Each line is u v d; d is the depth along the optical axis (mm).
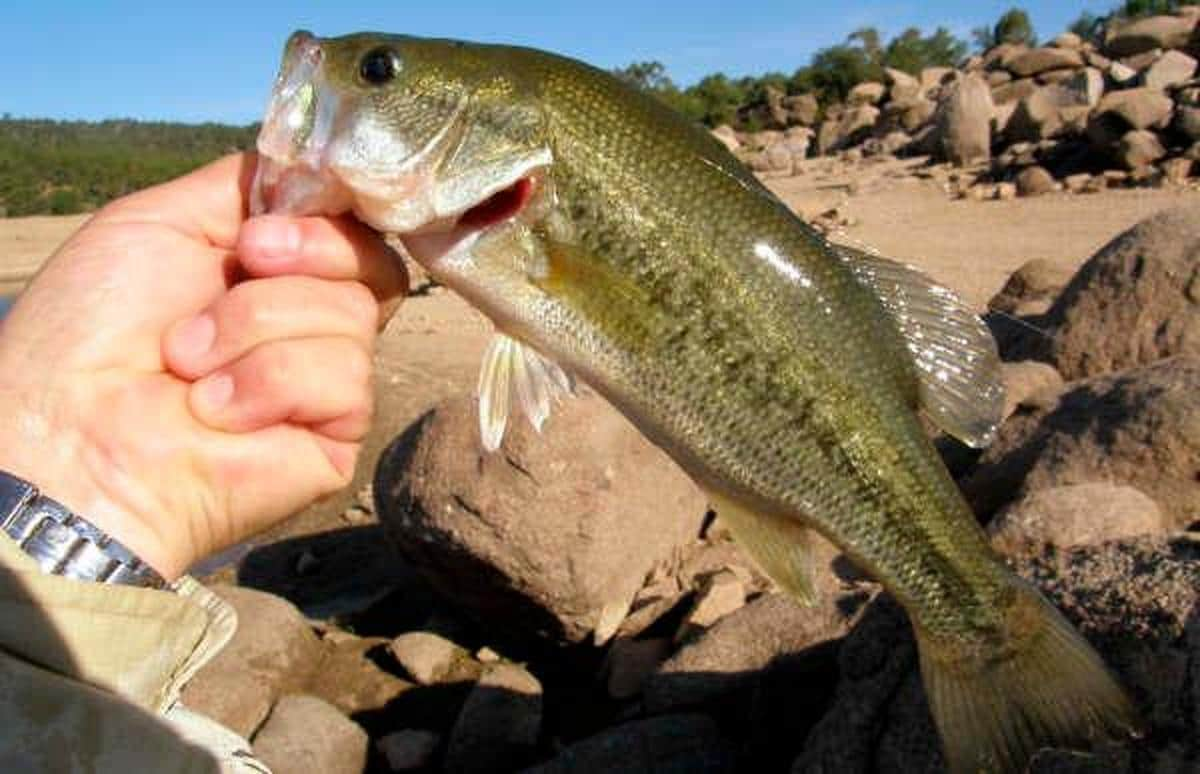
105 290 312
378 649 1040
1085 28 8414
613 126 431
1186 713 510
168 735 278
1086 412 953
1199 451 871
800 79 8516
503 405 443
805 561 460
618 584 969
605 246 427
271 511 311
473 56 427
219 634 314
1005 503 961
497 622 1001
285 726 856
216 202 349
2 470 281
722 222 436
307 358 303
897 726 611
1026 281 1540
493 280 429
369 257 323
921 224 2848
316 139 403
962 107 4168
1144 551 589
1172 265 1143
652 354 431
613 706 908
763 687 788
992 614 474
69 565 278
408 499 981
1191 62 4312
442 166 417
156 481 296
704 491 459
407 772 871
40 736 257
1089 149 3484
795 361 441
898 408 461
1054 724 463
